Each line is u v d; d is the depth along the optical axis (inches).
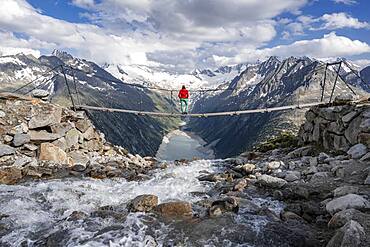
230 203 460.8
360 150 682.8
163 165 911.7
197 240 377.1
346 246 309.0
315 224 418.0
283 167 736.3
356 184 538.3
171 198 554.3
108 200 534.6
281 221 423.5
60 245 365.7
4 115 790.5
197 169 844.0
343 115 799.7
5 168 667.4
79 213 454.3
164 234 393.4
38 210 475.8
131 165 876.0
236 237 379.6
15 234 398.6
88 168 753.0
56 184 605.0
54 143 818.8
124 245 362.9
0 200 502.3
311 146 913.5
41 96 906.7
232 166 878.4
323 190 540.1
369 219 364.8
